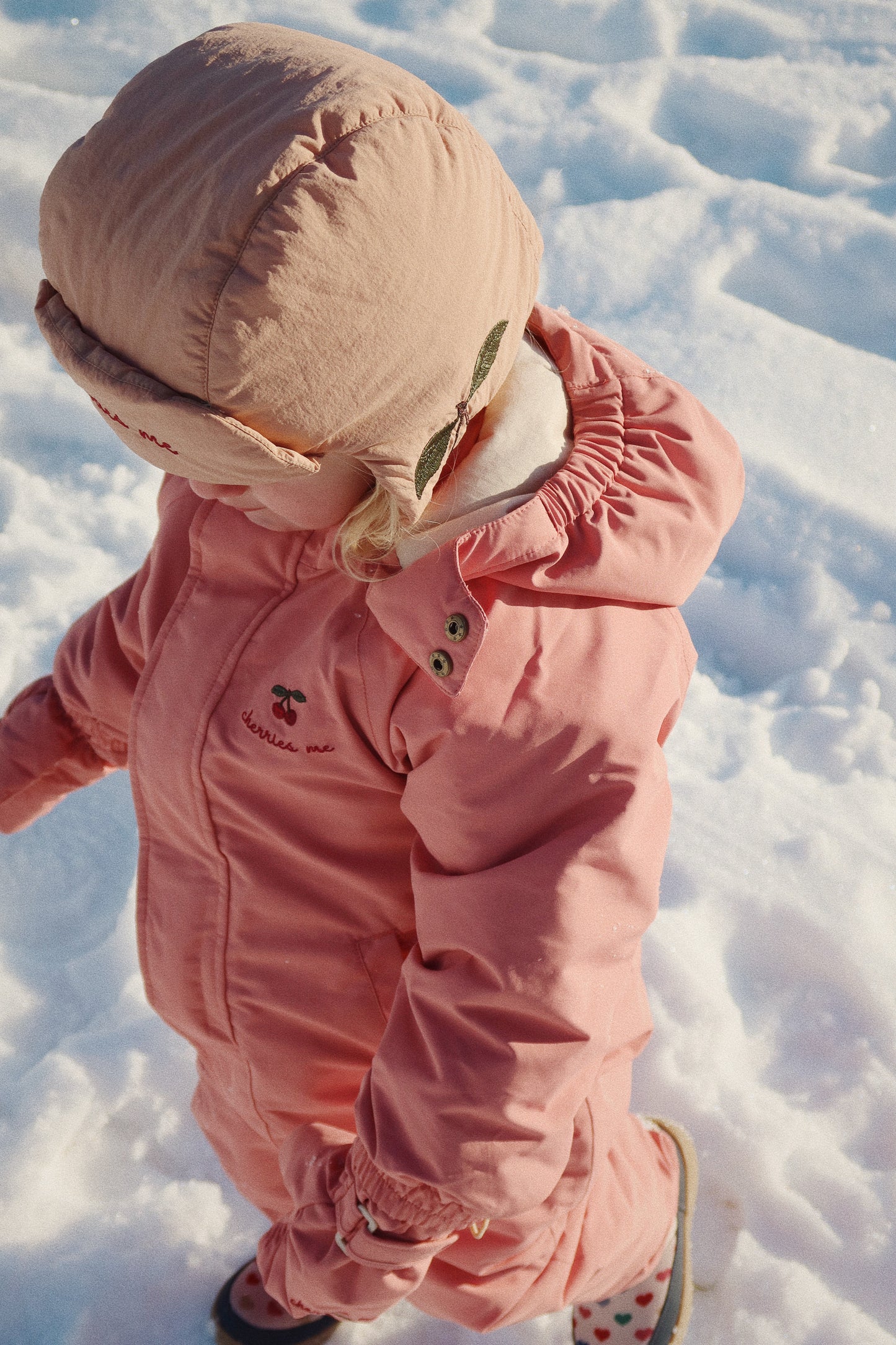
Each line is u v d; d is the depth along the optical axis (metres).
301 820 1.11
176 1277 1.57
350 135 0.77
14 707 1.44
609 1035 0.98
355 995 1.17
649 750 0.97
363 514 0.94
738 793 2.06
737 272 2.96
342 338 0.78
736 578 2.38
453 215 0.82
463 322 0.85
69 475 2.55
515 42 3.54
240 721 1.08
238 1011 1.20
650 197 3.02
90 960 1.88
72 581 2.36
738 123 3.29
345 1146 1.16
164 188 0.77
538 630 0.96
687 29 3.56
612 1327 1.45
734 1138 1.67
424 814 0.98
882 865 1.96
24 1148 1.64
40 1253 1.56
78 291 0.81
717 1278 1.59
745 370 2.69
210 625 1.11
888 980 1.82
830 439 2.56
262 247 0.74
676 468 1.07
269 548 1.07
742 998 1.85
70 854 2.03
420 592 0.93
